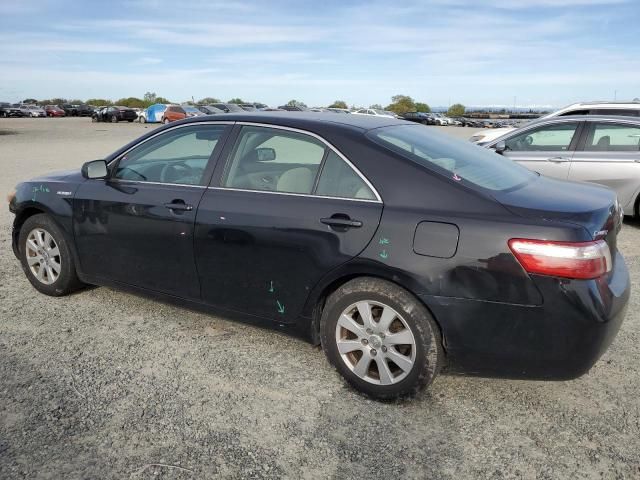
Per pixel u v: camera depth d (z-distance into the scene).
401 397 3.07
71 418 2.93
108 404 3.07
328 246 3.11
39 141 24.16
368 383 3.13
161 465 2.58
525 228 2.70
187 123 3.91
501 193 2.96
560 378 2.80
